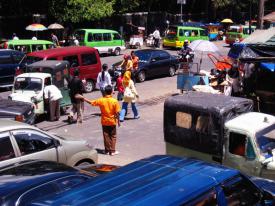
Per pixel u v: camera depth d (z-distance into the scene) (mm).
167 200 4598
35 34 39562
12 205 6184
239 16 62406
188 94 10039
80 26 42031
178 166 5562
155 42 41875
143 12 49188
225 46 43656
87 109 17828
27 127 8969
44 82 15836
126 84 15695
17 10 39438
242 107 9102
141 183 4984
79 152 9766
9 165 8039
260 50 14625
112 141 12156
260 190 6098
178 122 9422
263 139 8414
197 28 40500
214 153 8844
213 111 8711
